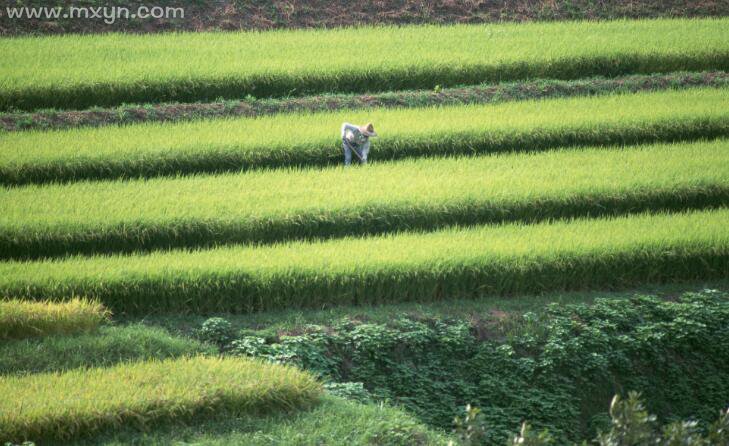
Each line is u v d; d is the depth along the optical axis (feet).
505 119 274.16
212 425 140.15
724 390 184.65
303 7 356.38
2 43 311.06
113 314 183.11
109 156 239.09
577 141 270.67
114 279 182.09
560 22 363.15
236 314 187.32
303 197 222.07
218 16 347.77
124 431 136.46
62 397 137.59
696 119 276.21
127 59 301.84
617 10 376.48
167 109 275.59
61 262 189.88
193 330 178.81
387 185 230.89
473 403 171.83
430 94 296.92
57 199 215.92
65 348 161.38
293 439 137.28
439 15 363.35
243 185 229.66
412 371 173.17
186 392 141.90
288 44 323.98
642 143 273.75
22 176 232.73
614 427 114.11
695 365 187.52
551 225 219.00
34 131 256.11
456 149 262.67
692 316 192.85
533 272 199.41
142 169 240.73
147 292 183.21
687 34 344.49
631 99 295.89
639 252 205.77
